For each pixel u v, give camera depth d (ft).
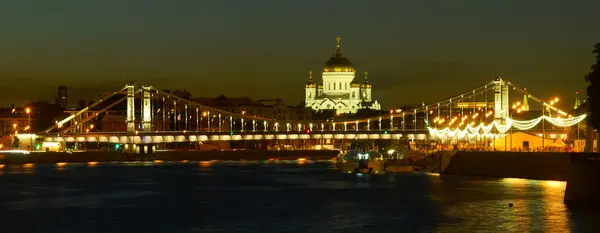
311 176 609.01
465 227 325.42
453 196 424.46
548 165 516.73
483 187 467.93
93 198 438.81
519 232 311.06
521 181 506.07
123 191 480.23
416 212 368.89
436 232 316.81
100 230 330.34
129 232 326.03
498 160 556.51
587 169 355.56
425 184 504.84
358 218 354.54
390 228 327.47
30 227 337.93
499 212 360.28
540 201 390.63
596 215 334.65
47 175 614.34
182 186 514.27
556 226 320.09
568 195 360.89
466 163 588.50
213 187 508.53
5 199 433.07
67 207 399.03
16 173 638.12
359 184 518.37
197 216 366.22
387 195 441.68
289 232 321.52
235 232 322.96
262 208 392.47
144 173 647.97
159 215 370.12
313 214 368.89
